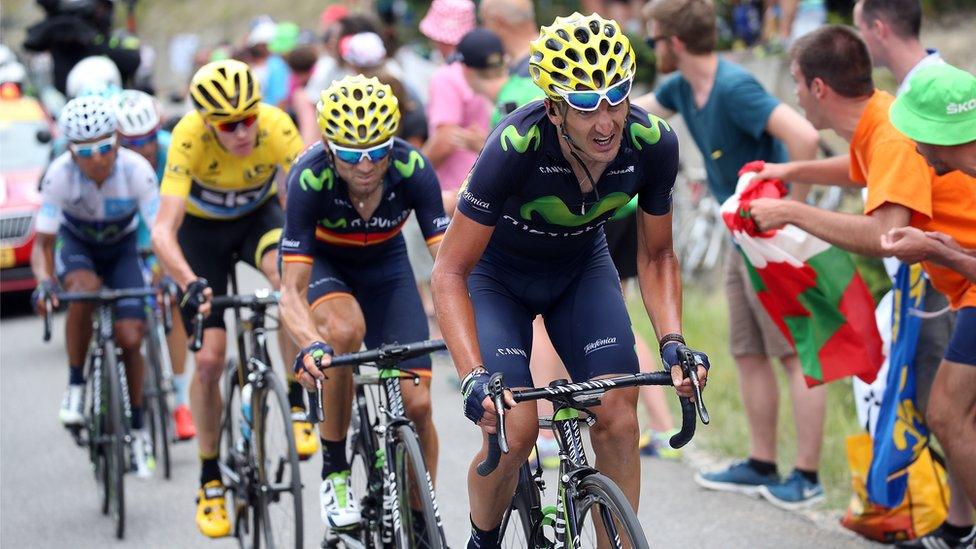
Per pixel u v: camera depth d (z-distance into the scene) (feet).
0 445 54.13
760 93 40.42
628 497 27.25
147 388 49.14
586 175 24.93
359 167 30.55
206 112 36.55
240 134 37.09
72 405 49.75
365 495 33.12
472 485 27.78
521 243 27.55
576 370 28.19
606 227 43.09
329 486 34.14
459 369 24.76
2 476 49.70
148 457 48.52
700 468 45.24
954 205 31.27
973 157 28.89
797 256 35.58
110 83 62.18
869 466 36.40
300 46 73.31
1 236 80.84
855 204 64.39
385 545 32.53
